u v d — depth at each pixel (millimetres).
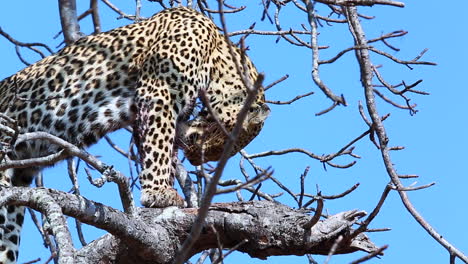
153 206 12062
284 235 9711
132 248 9977
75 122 12695
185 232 10109
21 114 12664
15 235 12305
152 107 12586
